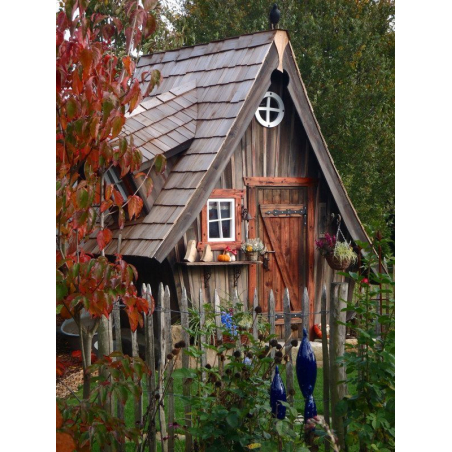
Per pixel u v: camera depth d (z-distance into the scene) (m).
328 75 20.00
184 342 5.09
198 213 9.88
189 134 10.69
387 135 19.84
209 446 4.79
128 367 4.34
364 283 5.10
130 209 4.60
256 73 10.57
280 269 11.38
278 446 4.59
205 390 4.86
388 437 4.76
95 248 10.44
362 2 21.62
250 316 5.62
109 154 4.25
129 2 4.63
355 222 11.66
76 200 4.04
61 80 4.11
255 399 4.64
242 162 11.05
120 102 4.33
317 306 11.71
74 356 9.45
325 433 4.61
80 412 4.16
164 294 5.61
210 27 22.56
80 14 4.25
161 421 5.44
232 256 10.73
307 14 20.98
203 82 11.55
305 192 11.63
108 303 4.19
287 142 11.45
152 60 13.02
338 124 19.53
